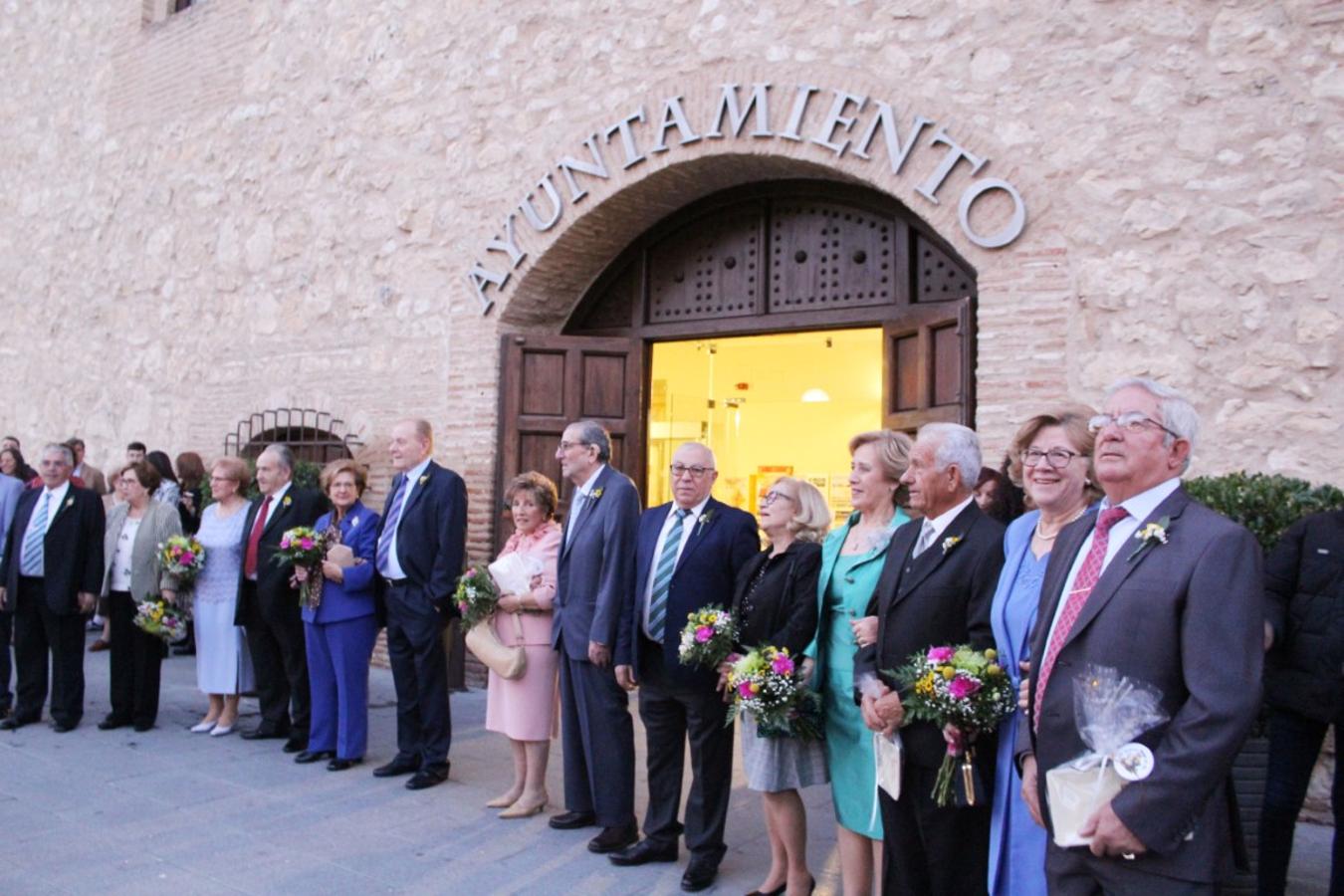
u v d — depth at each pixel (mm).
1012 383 5945
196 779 5461
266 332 10070
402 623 5508
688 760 6203
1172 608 2332
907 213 6938
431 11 8922
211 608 6402
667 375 13477
